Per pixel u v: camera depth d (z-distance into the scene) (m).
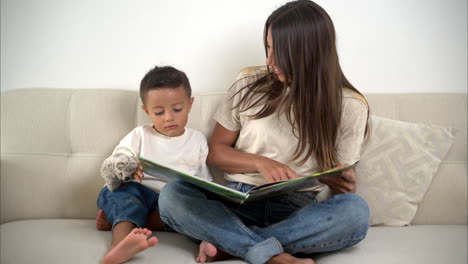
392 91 1.62
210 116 1.47
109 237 1.18
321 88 1.23
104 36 1.57
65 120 1.44
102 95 1.46
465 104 1.49
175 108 1.29
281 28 1.19
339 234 1.06
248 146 1.34
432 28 1.60
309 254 1.14
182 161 1.36
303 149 1.24
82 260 1.01
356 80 1.61
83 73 1.58
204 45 1.58
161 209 1.12
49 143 1.43
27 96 1.46
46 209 1.40
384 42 1.60
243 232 1.06
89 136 1.44
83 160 1.42
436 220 1.42
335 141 1.28
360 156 1.40
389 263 1.00
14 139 1.42
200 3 1.57
